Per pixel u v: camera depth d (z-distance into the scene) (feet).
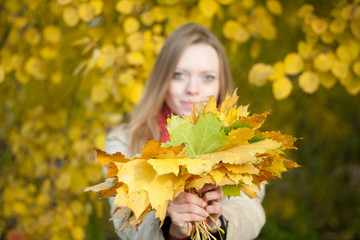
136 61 4.54
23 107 5.98
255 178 2.58
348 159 10.04
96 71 5.17
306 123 9.56
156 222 3.00
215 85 3.84
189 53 3.76
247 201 3.59
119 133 4.06
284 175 9.66
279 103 7.69
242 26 4.61
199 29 3.88
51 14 5.25
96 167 5.23
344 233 8.68
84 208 5.44
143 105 3.96
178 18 4.75
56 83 5.31
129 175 2.26
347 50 4.04
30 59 4.89
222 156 2.31
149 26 5.07
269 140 2.39
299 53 4.13
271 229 8.30
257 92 7.35
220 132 2.41
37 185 6.37
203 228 2.70
